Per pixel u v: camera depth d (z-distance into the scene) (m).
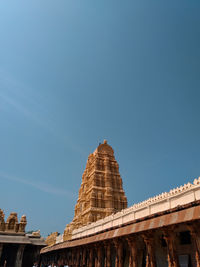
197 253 20.58
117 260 32.34
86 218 68.44
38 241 49.75
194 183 24.50
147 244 26.53
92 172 80.31
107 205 70.19
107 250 36.94
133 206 36.56
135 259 28.66
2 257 43.44
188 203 22.69
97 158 83.56
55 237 84.56
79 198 87.94
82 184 88.19
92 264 44.19
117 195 74.88
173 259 22.31
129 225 31.70
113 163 85.25
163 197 28.80
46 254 85.75
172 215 23.53
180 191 25.31
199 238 20.78
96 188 73.75
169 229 23.48
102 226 43.78
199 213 20.19
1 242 43.56
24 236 47.84
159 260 30.84
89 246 45.62
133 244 29.77
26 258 47.16
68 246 55.12
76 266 50.06
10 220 49.78
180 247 27.61
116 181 79.50
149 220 27.12
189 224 21.20
